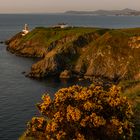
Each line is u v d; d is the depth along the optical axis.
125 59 116.69
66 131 18.00
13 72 114.19
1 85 92.19
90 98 19.08
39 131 19.61
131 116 20.73
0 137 50.47
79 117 17.69
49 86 93.69
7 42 199.25
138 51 119.25
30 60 145.38
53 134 18.42
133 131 19.73
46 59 115.88
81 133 17.84
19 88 89.12
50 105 19.70
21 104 70.88
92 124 17.70
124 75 111.81
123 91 34.00
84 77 111.06
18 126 55.62
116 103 19.02
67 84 98.38
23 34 189.75
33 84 95.75
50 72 113.50
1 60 142.50
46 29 182.12
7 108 67.19
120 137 18.08
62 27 188.00
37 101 74.25
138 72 111.94
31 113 63.62
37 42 169.38
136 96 28.00
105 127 17.95
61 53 123.56
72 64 121.88
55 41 162.50
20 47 173.00
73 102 19.12
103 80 108.75
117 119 18.33
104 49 121.00
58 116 18.33
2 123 57.19
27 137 20.08
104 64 116.25
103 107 18.80
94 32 151.62
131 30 133.75
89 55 121.50
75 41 138.12
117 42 124.25
